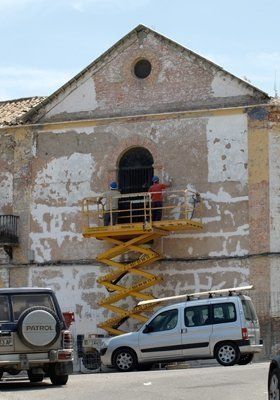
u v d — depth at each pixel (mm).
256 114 36031
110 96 38281
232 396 18016
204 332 28938
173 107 37250
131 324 36406
